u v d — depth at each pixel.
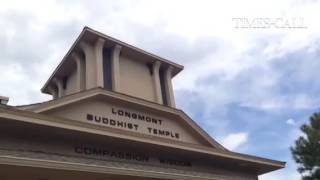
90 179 13.65
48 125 11.16
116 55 19.19
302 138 34.53
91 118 14.65
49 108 12.98
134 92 19.31
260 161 18.27
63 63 19.77
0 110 10.20
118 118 15.64
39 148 11.60
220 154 16.50
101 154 13.23
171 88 21.23
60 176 12.74
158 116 17.36
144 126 16.47
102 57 18.92
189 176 15.31
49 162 11.05
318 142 33.59
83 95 14.41
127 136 13.14
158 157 15.12
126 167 13.19
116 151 13.76
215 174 16.88
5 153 10.47
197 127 18.23
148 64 21.17
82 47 18.73
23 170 11.40
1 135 10.95
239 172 18.59
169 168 15.09
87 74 18.02
